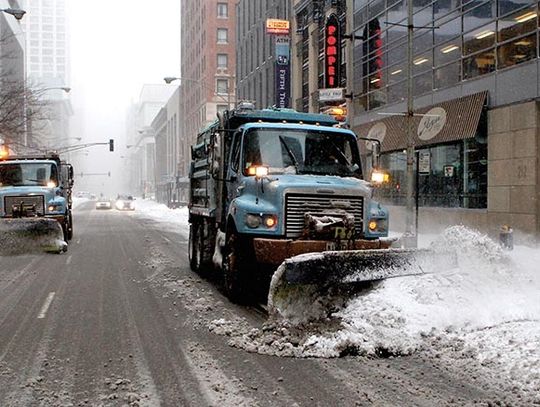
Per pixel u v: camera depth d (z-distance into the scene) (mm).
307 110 40000
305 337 7410
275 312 7848
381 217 9836
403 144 25641
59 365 6691
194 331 8305
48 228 18625
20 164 21094
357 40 31859
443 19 24172
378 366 6586
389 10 28453
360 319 7727
